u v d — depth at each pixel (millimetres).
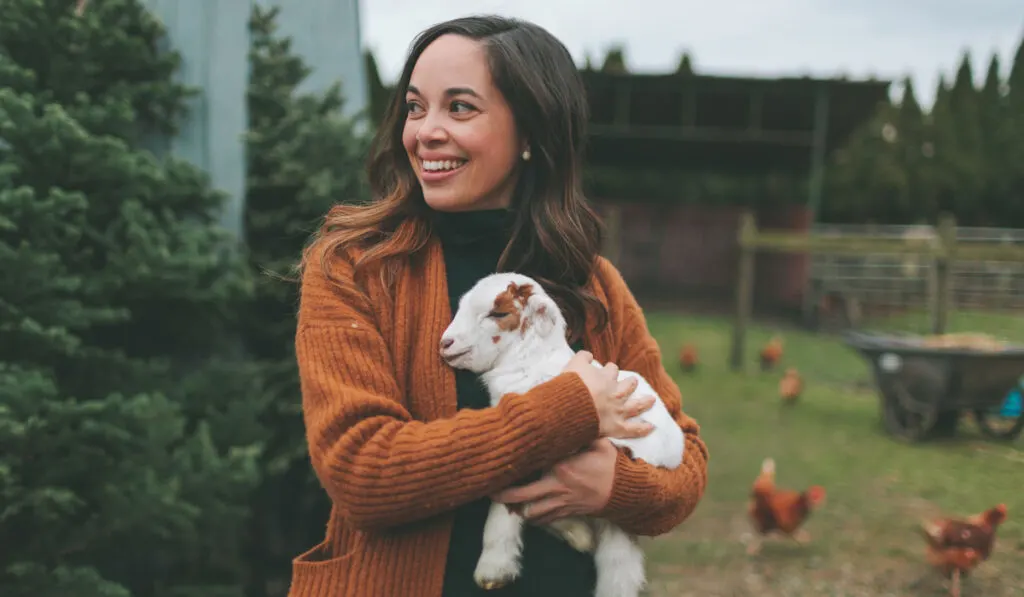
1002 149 17219
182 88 3600
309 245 1659
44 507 2684
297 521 4047
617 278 1804
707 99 18281
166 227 3316
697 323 15930
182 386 3391
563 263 1658
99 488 2869
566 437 1348
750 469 6059
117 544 2990
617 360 1727
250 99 4027
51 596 2738
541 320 1521
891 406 7078
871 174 21016
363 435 1334
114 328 3432
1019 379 6254
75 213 3076
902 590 3676
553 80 1604
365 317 1494
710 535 4746
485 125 1521
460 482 1303
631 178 19672
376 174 1742
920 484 5008
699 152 19719
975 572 3572
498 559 1410
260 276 3832
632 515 1464
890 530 4379
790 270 18188
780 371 10922
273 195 3947
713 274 19672
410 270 1581
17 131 2820
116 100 3314
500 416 1341
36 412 2717
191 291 3227
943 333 8906
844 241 10422
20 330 2750
